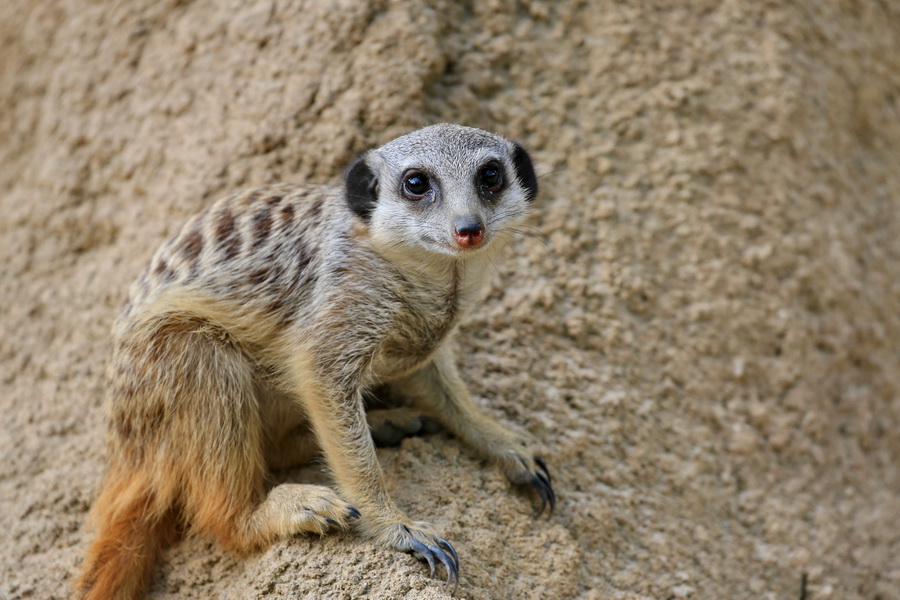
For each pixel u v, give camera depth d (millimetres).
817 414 4949
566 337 4582
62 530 4086
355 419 3510
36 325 4812
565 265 4723
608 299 4691
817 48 5543
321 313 3549
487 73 4957
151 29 5148
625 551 4176
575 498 4156
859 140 5867
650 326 4770
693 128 5098
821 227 5277
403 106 4625
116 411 3748
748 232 5059
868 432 5191
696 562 4316
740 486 4660
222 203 3900
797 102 5258
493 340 4465
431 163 3598
